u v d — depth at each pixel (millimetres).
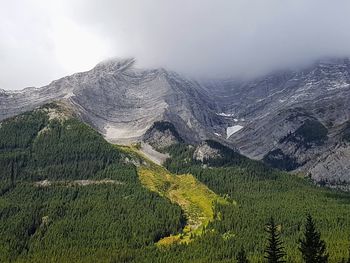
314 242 172375
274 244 184000
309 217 176625
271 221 188625
